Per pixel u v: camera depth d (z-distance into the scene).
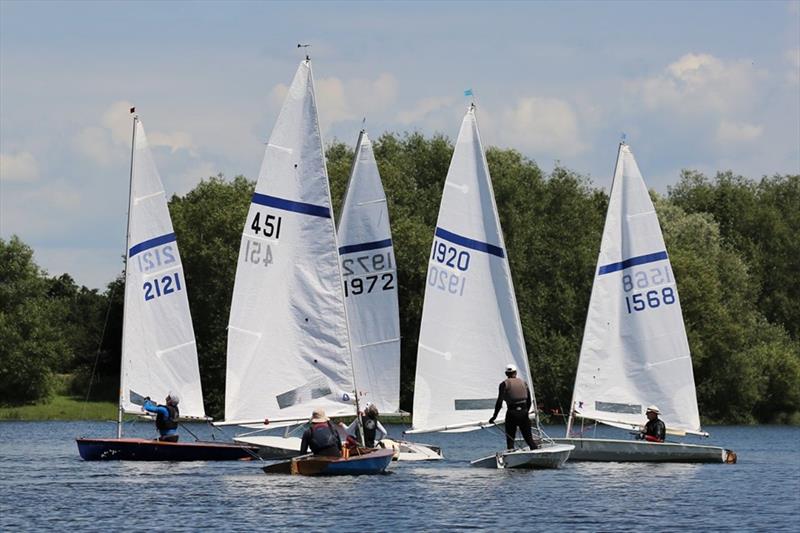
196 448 148.38
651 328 150.12
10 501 108.75
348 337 138.38
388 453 131.62
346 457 129.25
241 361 139.12
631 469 141.12
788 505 111.06
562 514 102.69
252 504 106.38
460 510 103.69
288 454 150.25
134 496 111.75
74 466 142.12
